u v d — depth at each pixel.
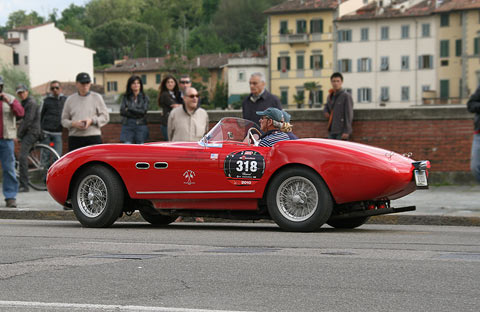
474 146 11.20
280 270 6.59
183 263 7.01
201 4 198.38
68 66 133.62
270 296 5.56
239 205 10.05
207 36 174.88
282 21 114.31
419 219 11.48
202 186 10.11
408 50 104.50
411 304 5.25
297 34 112.19
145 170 10.41
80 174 10.87
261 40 169.88
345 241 8.67
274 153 9.73
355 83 108.44
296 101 113.19
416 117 17.16
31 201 14.89
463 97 100.75
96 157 10.67
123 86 148.00
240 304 5.32
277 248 8.05
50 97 18.22
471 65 100.25
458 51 101.31
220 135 10.20
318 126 17.83
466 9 99.56
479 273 6.35
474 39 99.81
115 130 19.38
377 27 106.31
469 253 7.53
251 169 9.83
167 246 8.34
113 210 10.60
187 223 12.09
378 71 106.62
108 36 186.50
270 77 115.94
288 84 114.56
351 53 108.69
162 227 10.99
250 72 119.69
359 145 9.90
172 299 5.51
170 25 191.00
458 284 5.90
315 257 7.31
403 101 105.31
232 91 121.75
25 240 9.05
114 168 10.64
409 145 17.23
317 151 9.52
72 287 5.98
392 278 6.17
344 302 5.34
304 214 9.68
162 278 6.29
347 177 9.38
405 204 13.11
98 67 162.75
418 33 103.69
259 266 6.80
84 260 7.30
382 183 9.30
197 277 6.32
